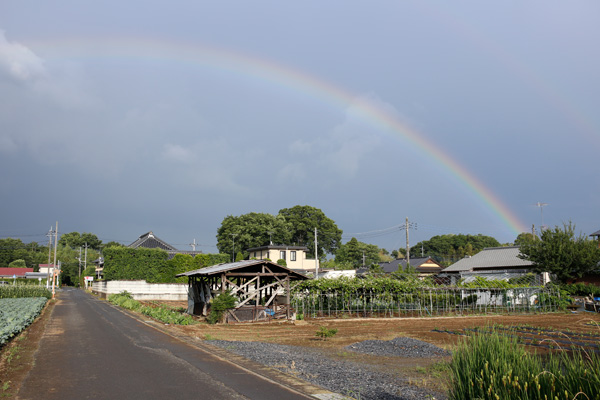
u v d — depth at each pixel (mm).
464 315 30594
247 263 25188
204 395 8227
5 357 11875
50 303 38094
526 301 35125
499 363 5773
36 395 8141
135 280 44062
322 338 18125
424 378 10406
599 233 47719
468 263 51406
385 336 18875
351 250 91000
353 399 8258
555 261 39562
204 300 27391
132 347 14305
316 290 29578
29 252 111500
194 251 73938
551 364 5637
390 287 30094
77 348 13930
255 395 8289
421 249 116688
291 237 87938
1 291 43594
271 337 18312
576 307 34531
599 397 4688
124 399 7926
